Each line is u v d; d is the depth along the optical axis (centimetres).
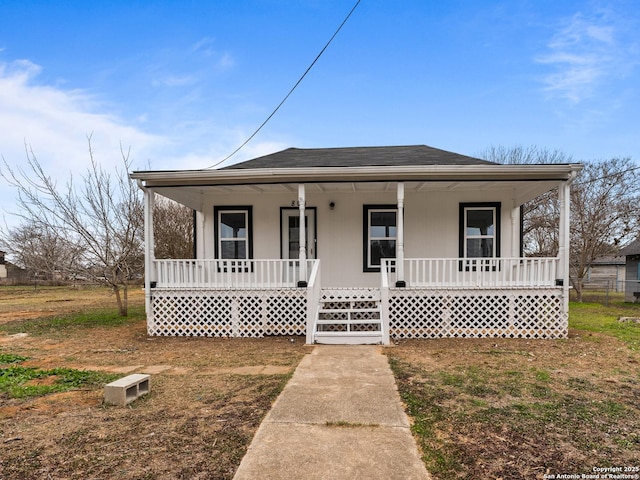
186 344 812
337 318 951
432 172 846
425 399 446
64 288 2709
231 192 1075
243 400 448
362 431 358
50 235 1228
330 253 1070
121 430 366
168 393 479
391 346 759
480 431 361
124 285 1268
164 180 888
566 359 650
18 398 464
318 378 532
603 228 1795
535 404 434
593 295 2166
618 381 525
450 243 1047
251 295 896
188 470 291
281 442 335
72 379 543
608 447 332
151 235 909
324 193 1070
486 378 534
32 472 290
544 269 870
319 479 276
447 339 837
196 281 908
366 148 1319
